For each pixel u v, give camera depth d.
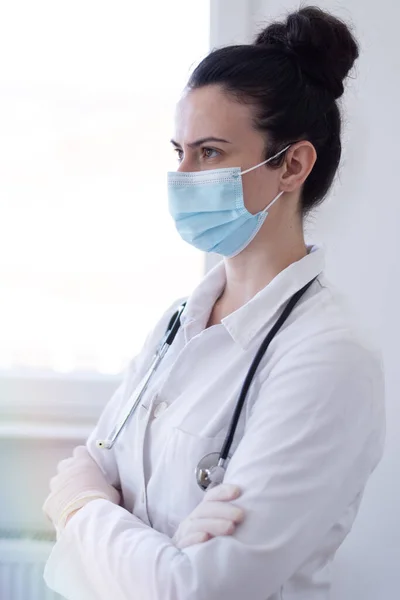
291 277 1.03
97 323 1.78
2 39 1.68
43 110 1.70
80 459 1.19
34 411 1.76
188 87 1.05
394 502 1.63
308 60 1.03
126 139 1.71
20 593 1.62
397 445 1.62
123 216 1.74
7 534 1.71
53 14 1.67
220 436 0.97
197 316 1.15
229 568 0.83
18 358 1.79
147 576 0.87
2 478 1.74
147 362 1.21
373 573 1.65
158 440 1.04
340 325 0.95
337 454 0.87
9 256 1.77
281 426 0.88
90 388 1.75
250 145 1.01
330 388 0.89
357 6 1.54
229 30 1.58
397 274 1.60
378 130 1.56
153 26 1.66
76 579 1.00
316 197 1.09
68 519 1.05
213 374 1.04
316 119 1.03
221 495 0.87
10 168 1.73
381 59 1.54
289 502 0.84
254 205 1.03
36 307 1.78
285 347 0.96
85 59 1.68
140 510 1.04
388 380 1.62
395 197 1.58
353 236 1.59
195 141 1.02
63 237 1.75
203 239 1.08
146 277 1.76
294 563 0.85
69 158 1.72
